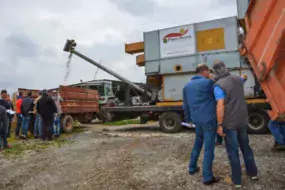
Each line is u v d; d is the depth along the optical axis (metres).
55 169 5.09
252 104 8.23
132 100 13.50
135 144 7.30
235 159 3.69
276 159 4.95
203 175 3.94
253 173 3.88
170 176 4.34
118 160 5.53
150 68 10.40
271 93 3.27
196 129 4.29
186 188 3.80
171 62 10.02
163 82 10.23
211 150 3.94
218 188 3.72
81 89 12.18
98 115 14.29
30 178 4.62
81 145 7.49
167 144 7.09
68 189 4.02
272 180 3.88
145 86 11.27
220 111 3.63
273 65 3.10
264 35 3.27
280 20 2.82
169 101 10.07
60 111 9.73
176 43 9.96
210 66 9.30
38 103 8.57
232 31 9.05
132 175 4.50
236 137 3.70
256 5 3.49
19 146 7.64
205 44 9.47
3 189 4.14
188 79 9.81
